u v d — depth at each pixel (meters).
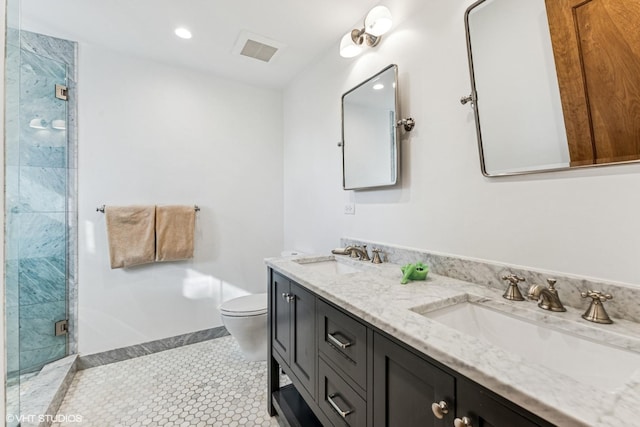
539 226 0.97
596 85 0.83
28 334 1.78
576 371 0.74
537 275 0.96
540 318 0.83
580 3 0.85
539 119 0.96
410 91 1.45
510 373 0.51
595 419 0.40
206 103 2.46
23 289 1.78
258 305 1.99
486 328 0.95
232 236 2.57
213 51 2.12
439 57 1.30
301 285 1.25
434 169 1.33
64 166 1.93
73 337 1.96
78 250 1.97
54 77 1.89
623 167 0.79
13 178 0.90
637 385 0.48
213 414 1.53
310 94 2.33
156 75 2.25
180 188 2.34
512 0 1.01
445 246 1.29
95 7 1.64
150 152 2.22
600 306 0.77
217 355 2.17
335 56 2.03
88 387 1.75
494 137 1.08
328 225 2.14
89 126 2.01
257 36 1.94
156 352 2.21
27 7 1.62
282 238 2.83
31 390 1.59
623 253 0.79
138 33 1.89
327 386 1.06
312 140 2.33
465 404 0.57
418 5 1.40
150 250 2.14
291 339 1.35
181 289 2.33
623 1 0.77
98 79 2.04
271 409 1.53
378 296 0.96
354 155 1.82
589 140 0.85
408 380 0.71
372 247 1.70
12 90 0.89
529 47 0.97
